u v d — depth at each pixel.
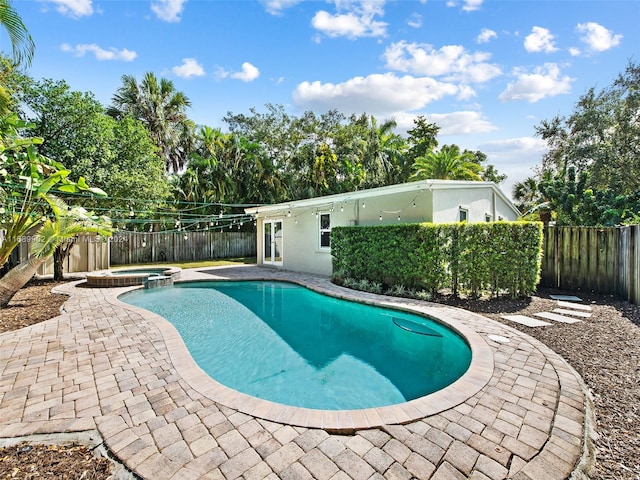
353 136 24.58
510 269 7.41
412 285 8.19
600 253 8.19
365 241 9.27
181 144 22.12
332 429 2.73
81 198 9.73
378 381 4.37
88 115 9.30
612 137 14.70
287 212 13.95
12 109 8.22
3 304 6.90
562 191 12.78
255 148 20.94
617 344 4.67
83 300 7.88
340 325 6.93
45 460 2.36
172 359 4.22
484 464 2.32
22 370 3.88
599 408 3.06
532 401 3.16
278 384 4.28
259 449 2.49
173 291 10.29
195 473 2.23
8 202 6.52
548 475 2.22
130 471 2.26
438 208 9.13
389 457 2.40
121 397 3.26
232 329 6.66
